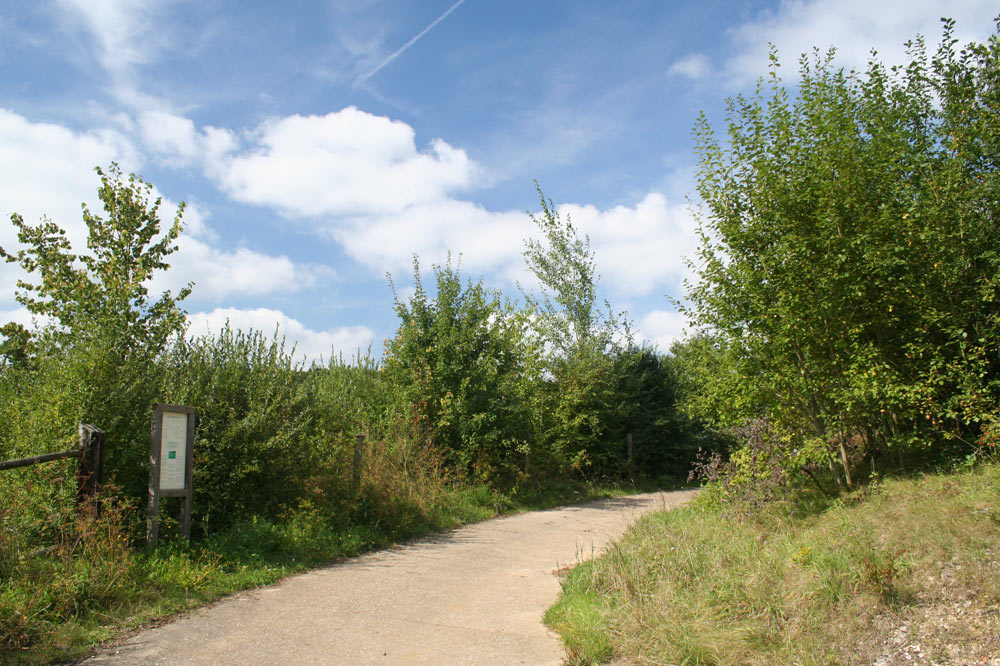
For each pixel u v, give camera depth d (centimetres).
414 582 769
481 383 1694
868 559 521
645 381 2633
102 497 667
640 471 2498
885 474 825
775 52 841
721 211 872
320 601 664
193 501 859
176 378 912
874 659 430
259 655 499
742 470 877
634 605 569
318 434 1056
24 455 701
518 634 571
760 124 845
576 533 1195
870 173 789
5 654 466
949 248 757
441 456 1538
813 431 884
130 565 630
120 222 1238
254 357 997
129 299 1036
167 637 533
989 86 816
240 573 735
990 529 544
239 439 904
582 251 2609
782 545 654
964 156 773
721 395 923
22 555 561
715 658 468
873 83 847
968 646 414
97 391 761
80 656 483
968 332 766
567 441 2092
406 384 1658
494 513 1470
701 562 651
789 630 481
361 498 1073
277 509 949
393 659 502
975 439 772
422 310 1759
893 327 820
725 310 866
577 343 2511
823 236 781
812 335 817
